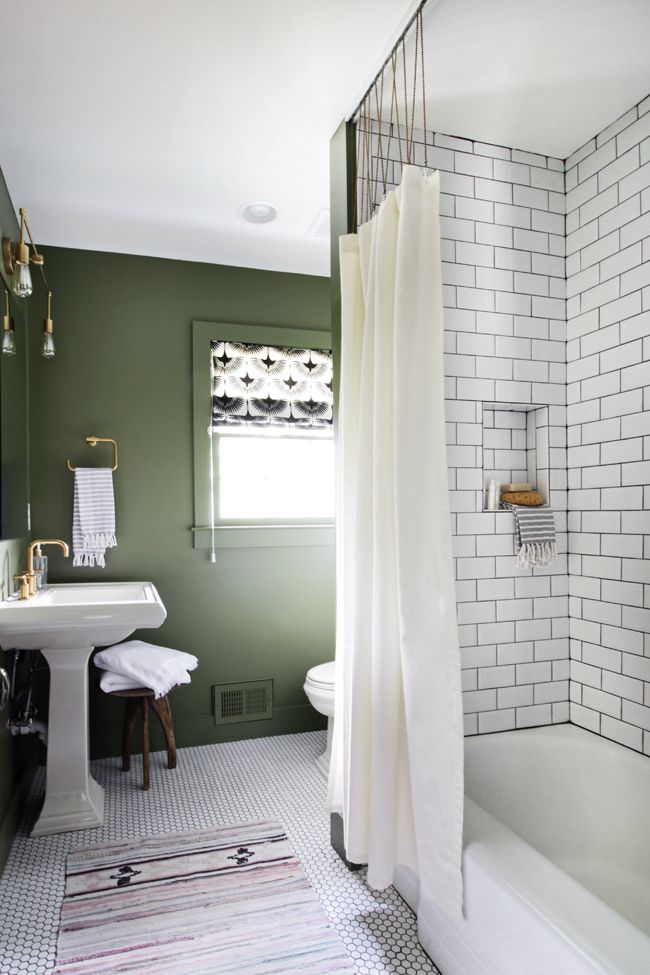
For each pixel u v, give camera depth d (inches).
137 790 109.6
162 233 122.3
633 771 81.7
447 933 64.9
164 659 113.7
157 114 85.7
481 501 91.5
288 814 101.0
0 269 90.0
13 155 95.0
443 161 90.8
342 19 68.7
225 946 70.3
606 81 79.9
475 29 70.1
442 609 66.8
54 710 97.7
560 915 50.4
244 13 67.6
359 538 75.0
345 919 75.1
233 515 139.6
